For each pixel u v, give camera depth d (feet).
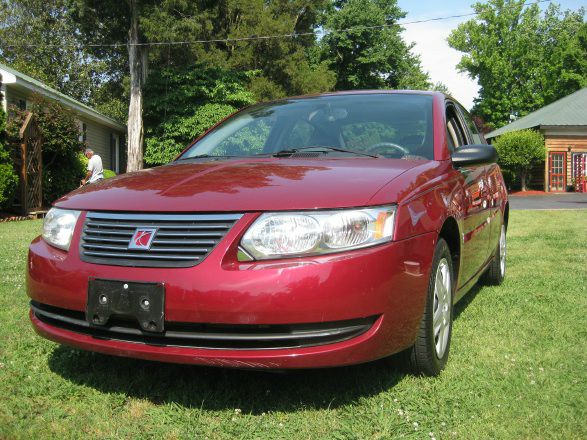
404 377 9.11
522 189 105.81
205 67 83.82
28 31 121.60
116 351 7.84
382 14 141.38
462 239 10.55
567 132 105.40
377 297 7.50
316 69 128.36
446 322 9.78
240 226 7.50
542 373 9.23
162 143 81.41
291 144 11.57
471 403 8.14
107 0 75.56
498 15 159.02
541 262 20.66
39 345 10.75
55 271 8.28
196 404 8.20
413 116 11.65
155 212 7.94
